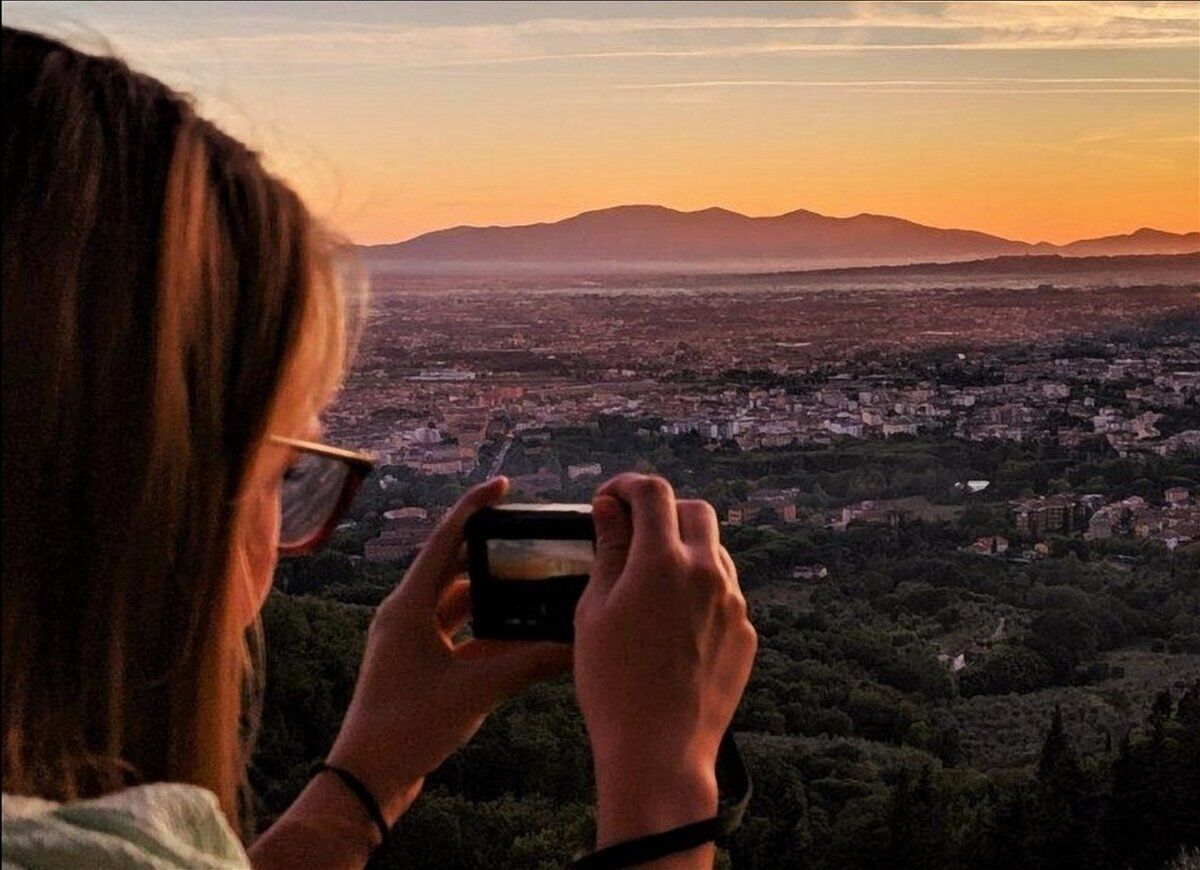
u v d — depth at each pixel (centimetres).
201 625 79
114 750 77
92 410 74
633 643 84
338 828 100
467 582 105
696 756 83
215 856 75
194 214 76
